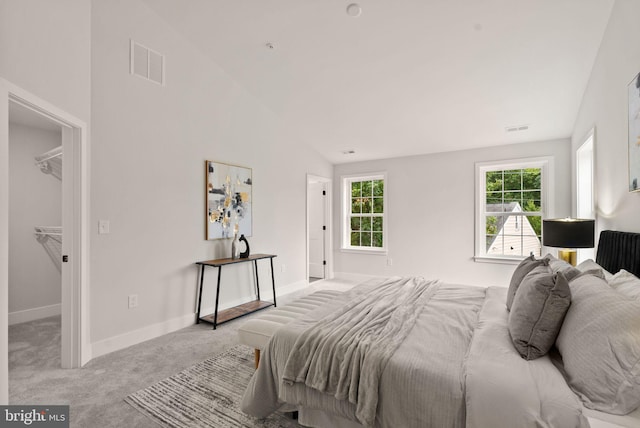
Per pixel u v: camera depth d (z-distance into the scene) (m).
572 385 1.27
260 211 4.41
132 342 2.91
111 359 2.60
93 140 2.62
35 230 3.66
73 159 2.44
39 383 2.22
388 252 5.52
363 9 2.67
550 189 4.30
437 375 1.33
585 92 3.27
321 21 2.88
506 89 3.39
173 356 2.66
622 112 2.24
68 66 2.30
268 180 4.55
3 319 1.62
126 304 2.88
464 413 1.24
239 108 4.07
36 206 3.71
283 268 4.84
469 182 4.86
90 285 2.62
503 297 2.33
